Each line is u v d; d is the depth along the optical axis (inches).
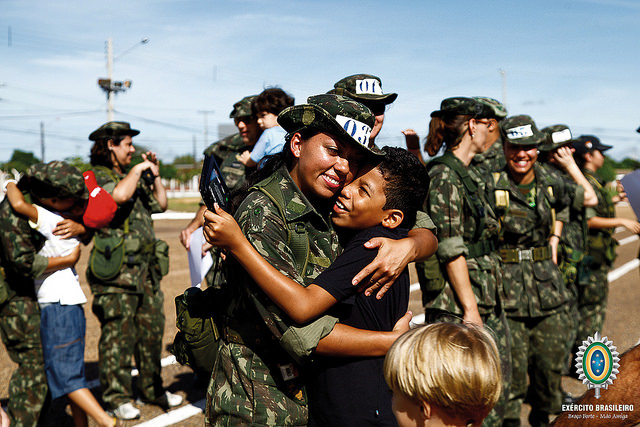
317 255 81.4
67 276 137.4
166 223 797.9
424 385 56.3
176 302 87.4
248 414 81.7
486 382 55.8
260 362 82.7
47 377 136.1
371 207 80.8
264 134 149.8
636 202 85.3
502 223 152.9
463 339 57.4
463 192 128.3
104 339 167.3
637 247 561.3
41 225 132.6
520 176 156.9
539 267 153.3
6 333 136.6
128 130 181.5
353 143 77.7
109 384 167.0
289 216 79.3
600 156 238.1
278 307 75.8
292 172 83.5
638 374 61.7
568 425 64.0
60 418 168.9
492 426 132.3
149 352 174.6
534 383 158.1
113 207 141.3
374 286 80.1
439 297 129.7
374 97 120.7
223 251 83.1
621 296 336.8
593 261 216.8
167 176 1818.4
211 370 88.5
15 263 130.8
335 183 79.4
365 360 81.4
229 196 83.8
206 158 78.4
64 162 135.4
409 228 89.2
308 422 86.1
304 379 84.7
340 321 81.2
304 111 78.6
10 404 137.8
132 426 163.3
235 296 82.6
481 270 132.7
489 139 170.1
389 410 81.6
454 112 131.8
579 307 219.8
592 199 196.9
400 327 84.4
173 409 176.4
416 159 85.4
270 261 76.2
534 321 154.5
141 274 169.9
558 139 197.8
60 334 135.1
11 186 132.8
